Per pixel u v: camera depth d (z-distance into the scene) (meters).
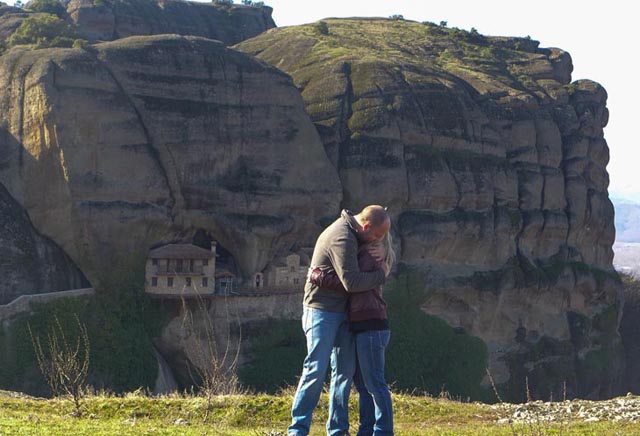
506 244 88.75
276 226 74.56
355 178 81.94
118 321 65.56
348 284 10.09
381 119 84.31
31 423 13.24
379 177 81.88
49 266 67.06
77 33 119.44
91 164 67.94
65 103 68.00
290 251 76.06
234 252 73.62
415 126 85.88
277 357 71.00
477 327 85.00
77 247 67.19
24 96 68.75
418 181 83.44
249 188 74.38
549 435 15.57
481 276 85.31
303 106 79.94
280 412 19.38
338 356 10.52
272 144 76.38
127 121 70.06
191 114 73.00
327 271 10.30
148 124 71.12
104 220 67.62
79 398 19.88
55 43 81.06
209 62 75.31
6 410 17.14
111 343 64.06
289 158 76.88
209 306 69.81
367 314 10.29
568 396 90.38
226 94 75.25
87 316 64.06
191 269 68.88
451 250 84.25
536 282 89.56
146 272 68.00
